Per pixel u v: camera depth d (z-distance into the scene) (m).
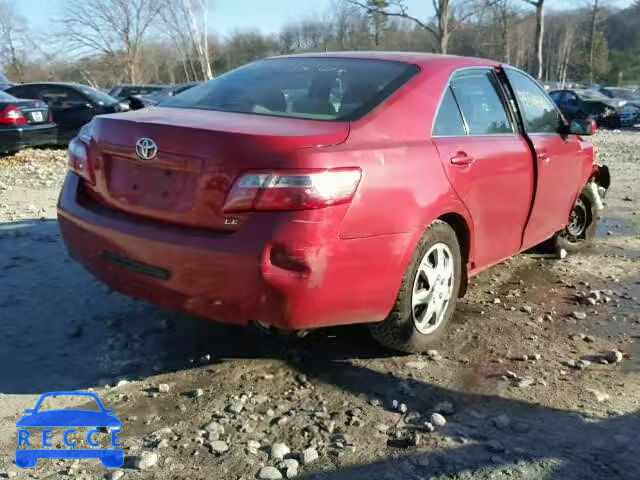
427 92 3.67
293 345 3.76
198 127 3.03
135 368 3.46
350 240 3.00
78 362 3.50
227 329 3.94
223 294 2.95
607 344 3.93
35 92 13.67
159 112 3.55
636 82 64.31
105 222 3.27
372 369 3.51
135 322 4.01
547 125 4.95
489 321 4.22
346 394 3.24
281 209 2.86
